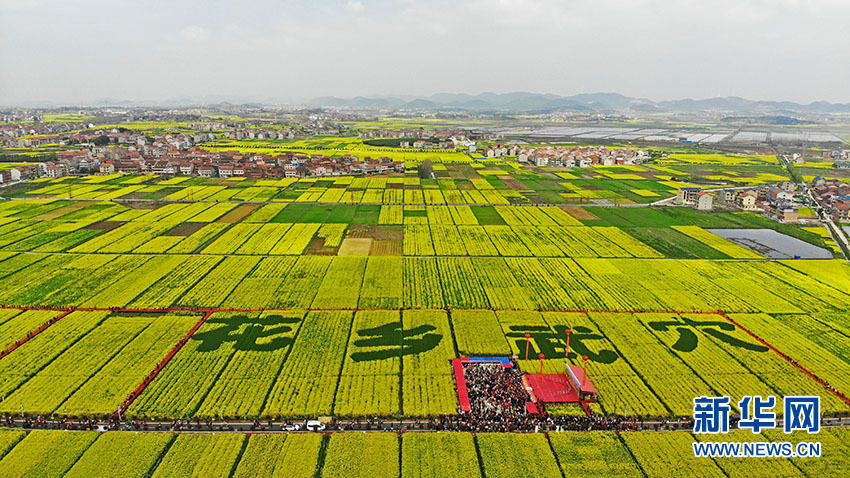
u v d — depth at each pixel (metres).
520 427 62.31
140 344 79.12
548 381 71.31
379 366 74.56
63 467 54.25
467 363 75.56
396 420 63.34
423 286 104.50
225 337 81.88
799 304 97.94
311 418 63.16
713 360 77.25
